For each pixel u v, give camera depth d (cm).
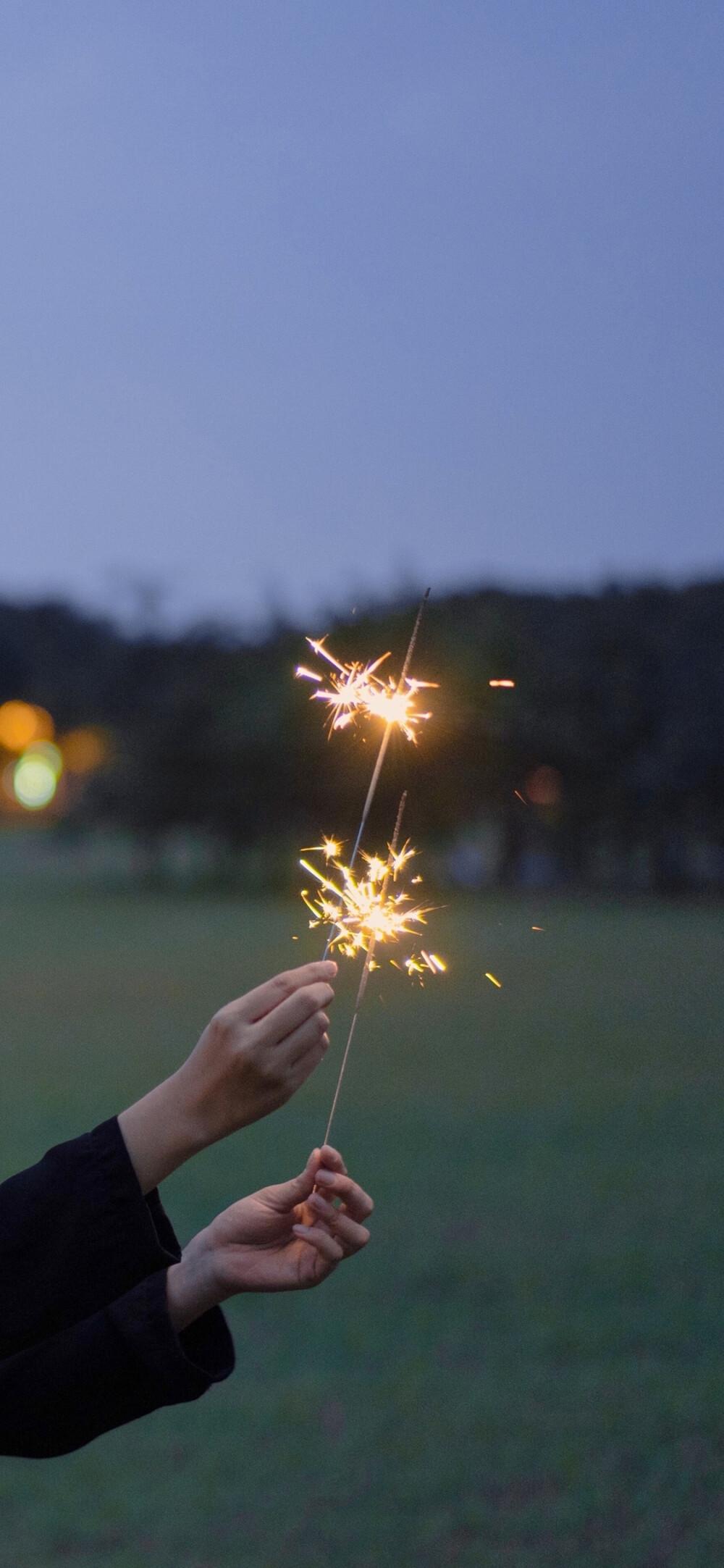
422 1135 990
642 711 3716
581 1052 1377
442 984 1972
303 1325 626
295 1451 497
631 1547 418
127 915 3406
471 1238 741
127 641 5619
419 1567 411
